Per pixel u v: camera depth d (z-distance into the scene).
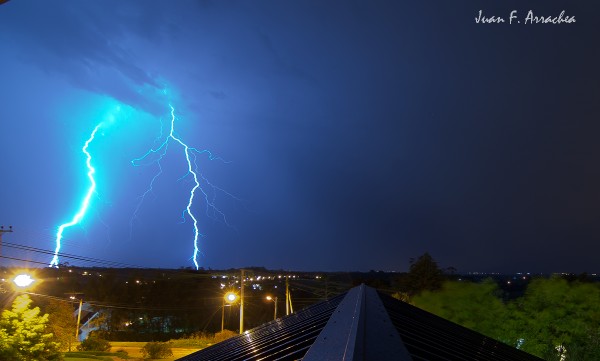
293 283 55.00
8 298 20.70
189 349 45.53
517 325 17.22
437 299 20.61
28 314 18.91
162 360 38.84
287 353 4.43
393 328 4.79
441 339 5.50
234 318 73.25
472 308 19.41
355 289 10.02
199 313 72.06
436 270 38.66
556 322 16.17
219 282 76.75
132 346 52.12
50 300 43.38
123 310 68.44
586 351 15.09
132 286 71.81
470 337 6.94
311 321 6.42
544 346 16.08
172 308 66.62
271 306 76.31
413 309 8.55
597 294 16.22
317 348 3.68
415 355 3.69
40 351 19.19
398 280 43.16
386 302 8.03
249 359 4.79
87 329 64.75
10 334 18.53
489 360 5.12
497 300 19.20
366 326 4.36
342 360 2.87
